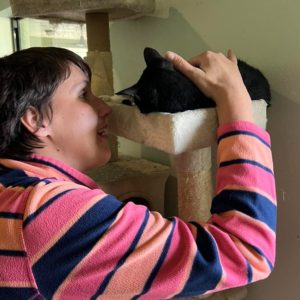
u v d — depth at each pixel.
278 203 1.02
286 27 0.91
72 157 0.75
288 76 0.93
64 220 0.54
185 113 0.71
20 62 0.69
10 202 0.55
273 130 0.99
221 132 0.69
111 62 1.32
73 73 0.73
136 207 0.60
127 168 1.32
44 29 2.01
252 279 0.60
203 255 0.57
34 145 0.70
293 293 1.04
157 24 1.30
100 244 0.54
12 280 0.53
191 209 0.98
